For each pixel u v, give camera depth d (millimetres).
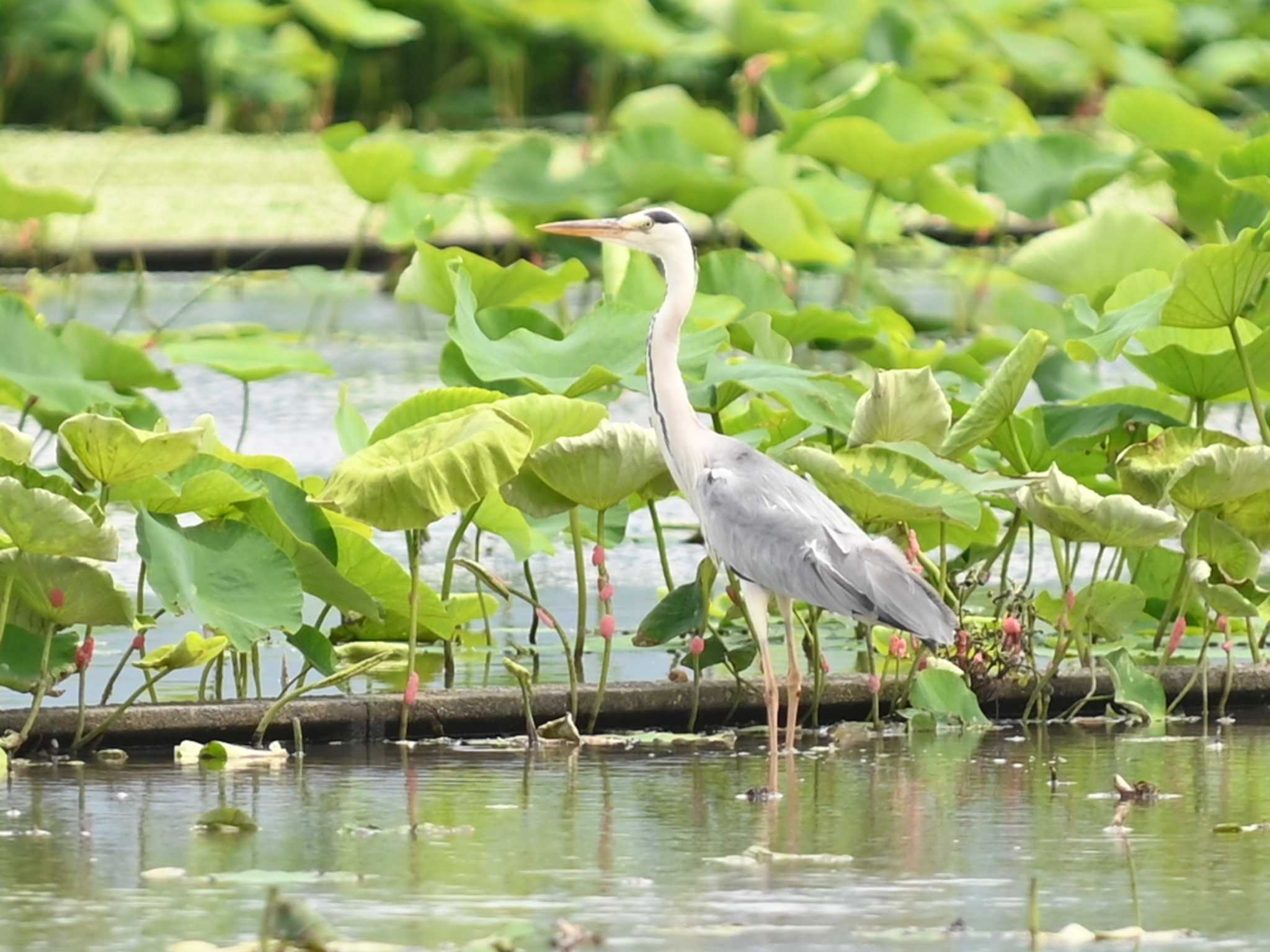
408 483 10000
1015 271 15398
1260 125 18500
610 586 11008
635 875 7859
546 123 41344
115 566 14562
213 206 33156
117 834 8516
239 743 10562
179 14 41656
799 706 11414
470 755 10414
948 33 31797
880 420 11086
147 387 13062
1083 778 9828
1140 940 6965
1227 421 20078
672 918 7242
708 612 11453
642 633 11156
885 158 18094
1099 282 15297
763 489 10531
